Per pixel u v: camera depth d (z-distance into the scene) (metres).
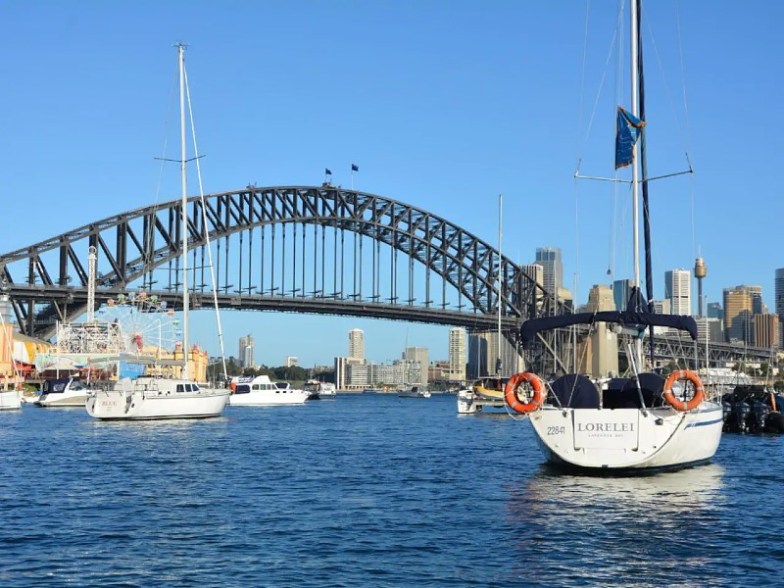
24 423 84.31
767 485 38.38
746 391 80.81
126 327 127.19
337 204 196.62
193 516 31.53
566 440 38.22
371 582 22.89
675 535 28.25
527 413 38.66
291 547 26.69
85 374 140.12
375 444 63.09
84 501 34.66
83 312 159.75
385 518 31.17
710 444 41.22
